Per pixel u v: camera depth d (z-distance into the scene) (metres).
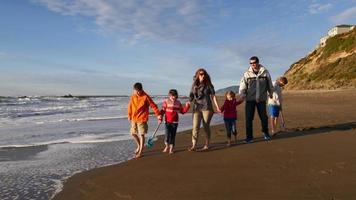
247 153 8.77
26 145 11.83
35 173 7.93
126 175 7.38
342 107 23.91
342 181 6.04
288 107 25.64
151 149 10.45
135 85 9.58
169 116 9.59
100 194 6.27
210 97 9.69
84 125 18.56
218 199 5.53
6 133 15.23
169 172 7.40
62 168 8.41
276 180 6.31
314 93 50.34
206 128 9.66
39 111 32.84
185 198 5.68
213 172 7.18
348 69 64.31
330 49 72.25
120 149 10.93
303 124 14.27
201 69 9.71
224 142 10.79
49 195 6.36
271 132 12.29
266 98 10.58
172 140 9.61
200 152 9.34
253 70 10.51
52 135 14.48
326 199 5.20
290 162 7.60
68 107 41.62
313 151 8.56
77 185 6.88
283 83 11.64
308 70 74.88
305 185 5.92
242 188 5.98
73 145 11.79
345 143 9.43
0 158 9.70
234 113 10.31
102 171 7.87
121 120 21.50
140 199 5.84
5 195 6.36
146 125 9.59
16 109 36.38
